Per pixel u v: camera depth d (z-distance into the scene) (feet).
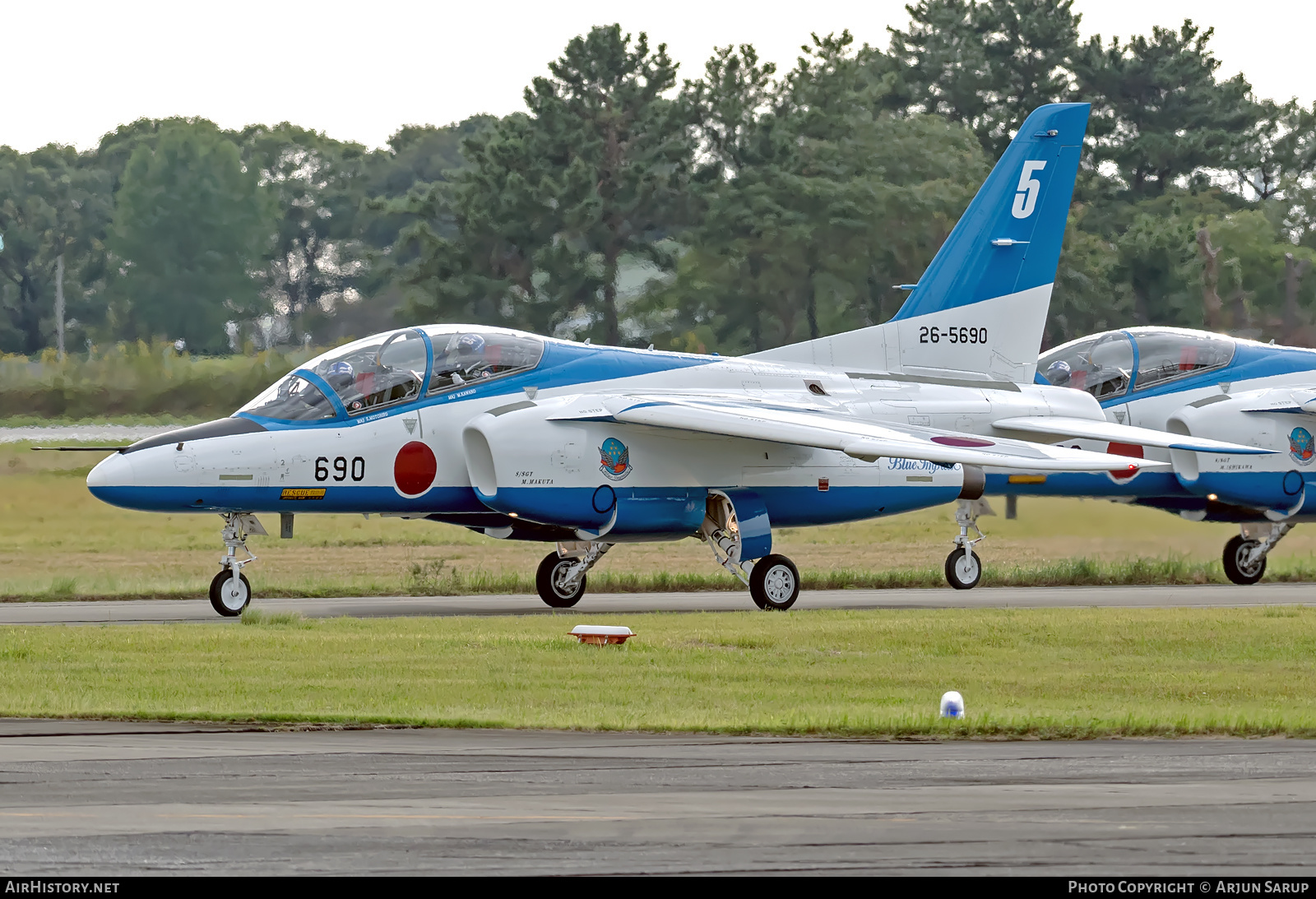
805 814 101.04
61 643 191.11
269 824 97.96
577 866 88.48
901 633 205.67
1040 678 169.89
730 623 219.82
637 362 266.16
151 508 237.86
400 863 89.04
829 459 265.54
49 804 103.55
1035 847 92.79
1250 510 318.86
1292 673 175.22
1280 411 312.91
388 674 167.32
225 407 613.52
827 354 284.41
